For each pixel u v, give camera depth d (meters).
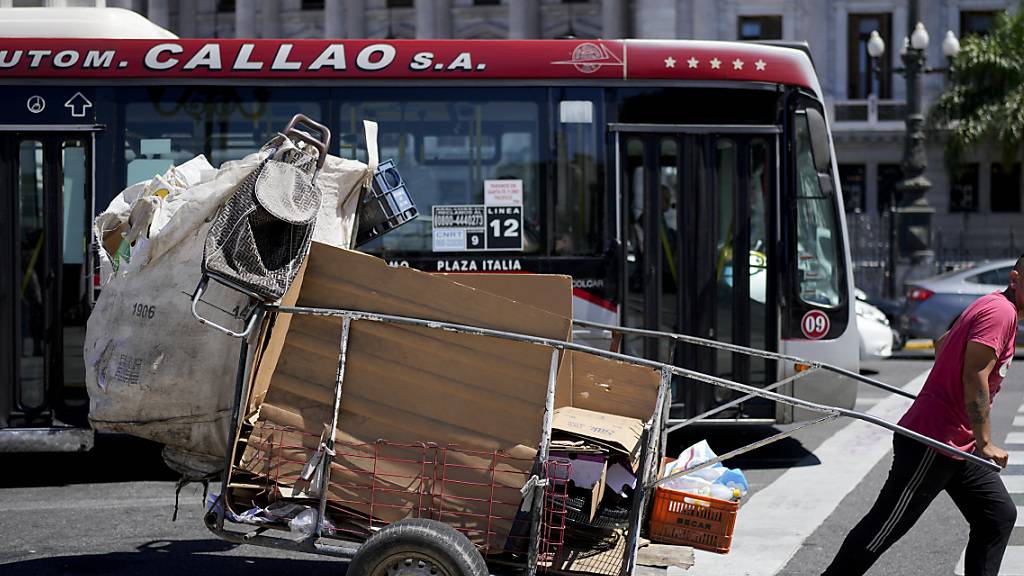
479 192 15.05
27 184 14.58
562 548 8.57
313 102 14.93
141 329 8.89
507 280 9.22
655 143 15.20
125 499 13.21
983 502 8.33
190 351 8.82
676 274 15.26
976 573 8.38
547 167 15.06
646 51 15.20
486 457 8.27
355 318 8.23
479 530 8.26
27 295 14.49
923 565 10.55
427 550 7.83
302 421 8.41
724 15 67.69
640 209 15.20
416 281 8.34
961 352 8.38
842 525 11.97
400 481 8.33
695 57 15.22
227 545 11.08
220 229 7.89
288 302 8.43
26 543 11.15
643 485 8.30
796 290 15.38
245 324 8.65
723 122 15.29
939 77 67.25
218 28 74.94
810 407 7.97
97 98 14.67
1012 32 53.47
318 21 74.81
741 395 15.37
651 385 10.04
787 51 15.45
